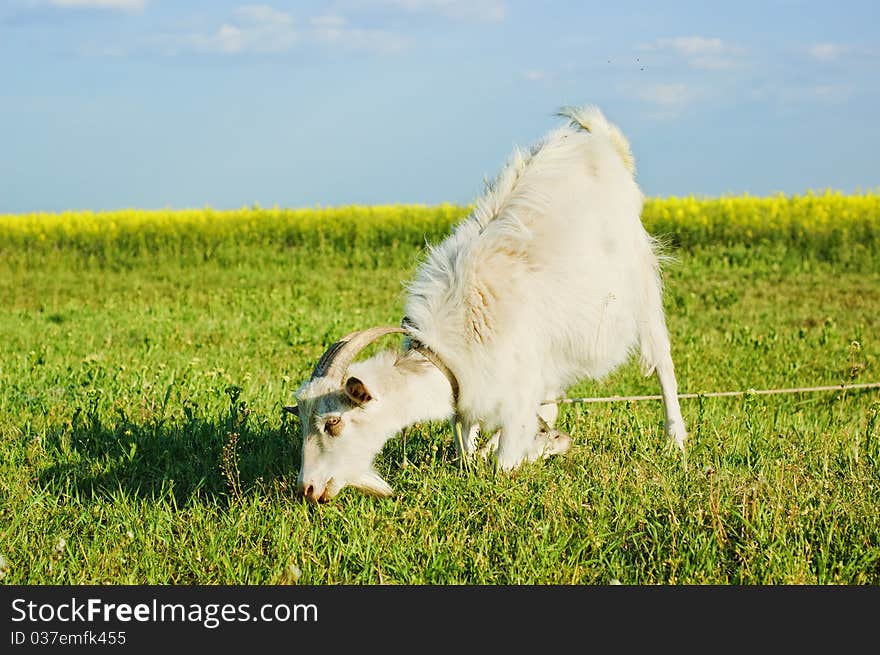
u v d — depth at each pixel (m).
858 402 8.03
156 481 5.46
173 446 6.00
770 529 4.34
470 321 5.04
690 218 21.89
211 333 11.03
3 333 11.29
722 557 4.23
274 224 24.56
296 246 24.03
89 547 4.56
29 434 6.18
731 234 21.38
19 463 5.77
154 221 25.34
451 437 5.98
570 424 6.29
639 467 5.19
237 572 4.29
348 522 4.67
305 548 4.47
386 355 5.00
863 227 20.12
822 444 5.71
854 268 18.44
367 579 4.21
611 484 4.95
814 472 5.15
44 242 23.98
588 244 5.52
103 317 12.73
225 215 27.25
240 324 11.76
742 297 14.84
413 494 5.01
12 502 5.08
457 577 4.22
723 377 8.66
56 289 17.62
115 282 18.70
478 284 5.09
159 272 20.41
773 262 18.94
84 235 23.81
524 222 5.40
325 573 4.27
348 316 12.66
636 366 8.58
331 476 4.73
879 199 23.17
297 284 17.36
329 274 19.30
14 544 4.59
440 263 5.30
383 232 23.56
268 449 5.83
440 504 4.82
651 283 6.25
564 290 5.35
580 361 5.64
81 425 6.32
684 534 4.33
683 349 10.04
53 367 8.52
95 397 6.61
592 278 5.50
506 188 5.57
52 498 5.15
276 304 14.16
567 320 5.38
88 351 9.80
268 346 10.02
